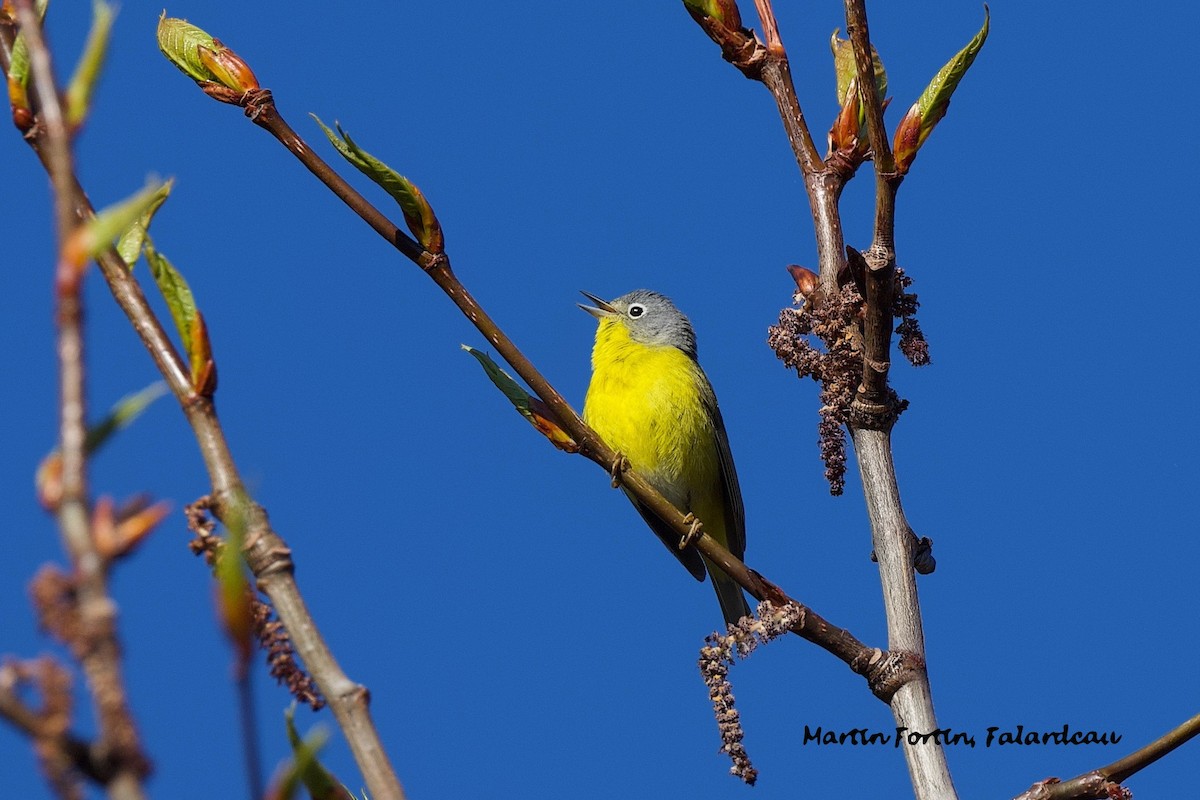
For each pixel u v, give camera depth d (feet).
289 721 16.05
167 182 20.77
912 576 28.22
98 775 8.74
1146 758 24.99
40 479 9.66
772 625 28.40
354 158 29.09
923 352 29.91
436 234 30.71
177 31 30.01
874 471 28.99
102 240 10.04
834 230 32.01
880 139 27.25
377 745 15.97
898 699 27.09
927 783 26.16
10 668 8.81
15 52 19.81
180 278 18.47
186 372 18.37
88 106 11.21
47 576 8.98
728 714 28.17
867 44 26.96
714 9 33.58
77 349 9.90
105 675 8.81
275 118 29.81
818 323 30.42
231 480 17.33
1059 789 25.08
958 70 27.12
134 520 9.41
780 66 33.83
